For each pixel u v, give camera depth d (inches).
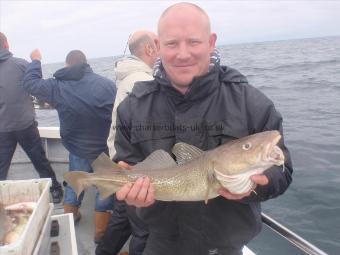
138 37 156.3
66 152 257.4
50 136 250.7
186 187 82.4
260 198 80.2
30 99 215.5
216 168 77.9
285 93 655.1
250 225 87.1
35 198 113.1
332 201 230.4
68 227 118.2
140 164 87.6
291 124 422.6
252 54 2178.9
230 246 88.4
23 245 82.7
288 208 226.4
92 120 180.4
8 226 101.0
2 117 207.9
